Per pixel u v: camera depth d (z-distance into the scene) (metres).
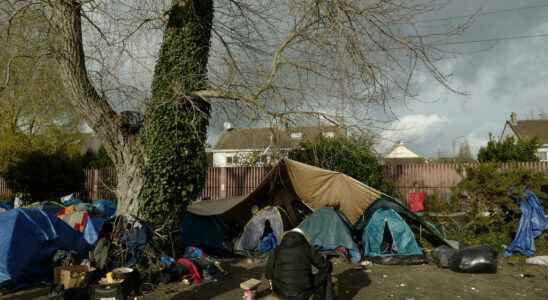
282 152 9.82
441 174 16.14
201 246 11.85
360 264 10.27
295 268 5.25
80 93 8.91
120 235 8.49
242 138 10.45
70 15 8.55
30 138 20.98
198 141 9.79
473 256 9.18
